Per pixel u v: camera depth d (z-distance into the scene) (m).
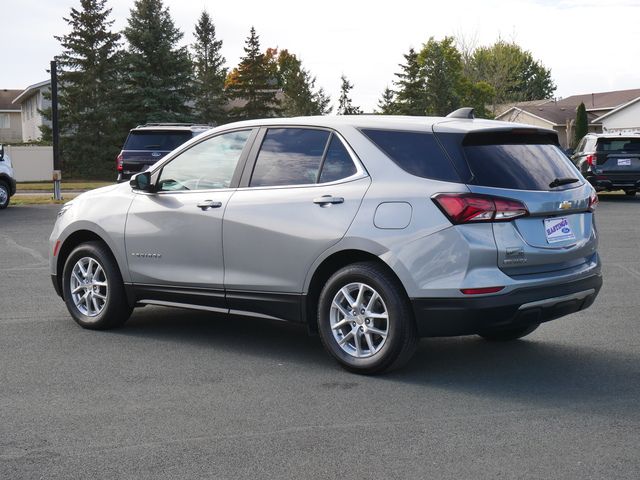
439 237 5.36
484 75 82.69
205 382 5.61
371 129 5.90
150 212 6.87
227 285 6.40
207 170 6.70
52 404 5.11
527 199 5.48
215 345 6.71
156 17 52.09
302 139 6.22
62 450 4.29
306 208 5.97
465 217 5.31
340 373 5.83
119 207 7.11
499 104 82.56
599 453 4.20
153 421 4.77
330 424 4.70
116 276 7.13
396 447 4.31
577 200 5.84
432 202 5.43
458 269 5.31
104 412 4.94
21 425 4.70
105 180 48.12
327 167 6.00
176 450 4.29
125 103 52.06
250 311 6.37
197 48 72.31
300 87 67.38
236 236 6.31
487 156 5.55
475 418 4.79
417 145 5.66
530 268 5.54
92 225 7.21
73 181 46.25
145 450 4.29
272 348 6.62
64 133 51.25
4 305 8.49
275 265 6.11
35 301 8.72
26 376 5.77
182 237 6.65
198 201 6.58
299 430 4.60
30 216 19.11
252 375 5.79
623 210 19.59
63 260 7.60
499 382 5.58
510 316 5.40
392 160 5.71
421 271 5.41
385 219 5.57
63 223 7.48
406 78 68.19
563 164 6.01
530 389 5.40
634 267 10.84
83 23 51.50
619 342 6.76
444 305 5.34
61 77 51.03
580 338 6.91
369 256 5.76
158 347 6.65
